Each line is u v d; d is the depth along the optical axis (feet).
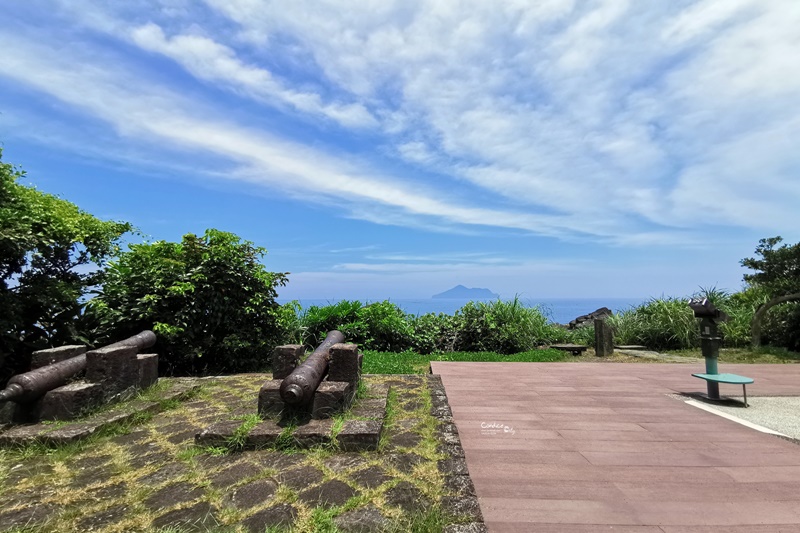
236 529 7.85
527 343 36.65
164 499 9.06
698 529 7.88
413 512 8.33
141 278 24.48
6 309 18.92
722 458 11.29
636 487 9.59
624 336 38.32
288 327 30.66
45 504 8.90
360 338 35.19
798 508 8.66
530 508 8.62
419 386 19.65
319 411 13.29
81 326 22.70
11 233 18.13
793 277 34.17
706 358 17.98
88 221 22.95
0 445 12.04
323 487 9.48
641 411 15.94
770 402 17.42
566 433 13.32
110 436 13.09
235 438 11.75
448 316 39.58
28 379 13.37
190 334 24.12
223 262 25.61
